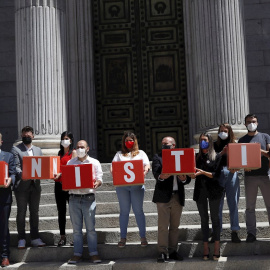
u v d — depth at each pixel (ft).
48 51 37.63
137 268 23.62
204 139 24.21
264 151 24.45
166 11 45.24
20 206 25.86
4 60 46.42
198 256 24.76
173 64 44.78
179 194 24.08
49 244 26.68
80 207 24.48
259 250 24.64
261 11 45.34
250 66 45.01
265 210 28.35
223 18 36.60
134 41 45.16
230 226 26.55
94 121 44.24
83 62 44.32
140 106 44.68
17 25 38.58
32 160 24.99
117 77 45.11
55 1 38.50
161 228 23.85
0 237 24.90
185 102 44.27
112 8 45.65
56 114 37.47
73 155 26.37
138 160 23.63
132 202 24.86
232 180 25.05
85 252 25.40
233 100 36.06
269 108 44.62
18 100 38.22
